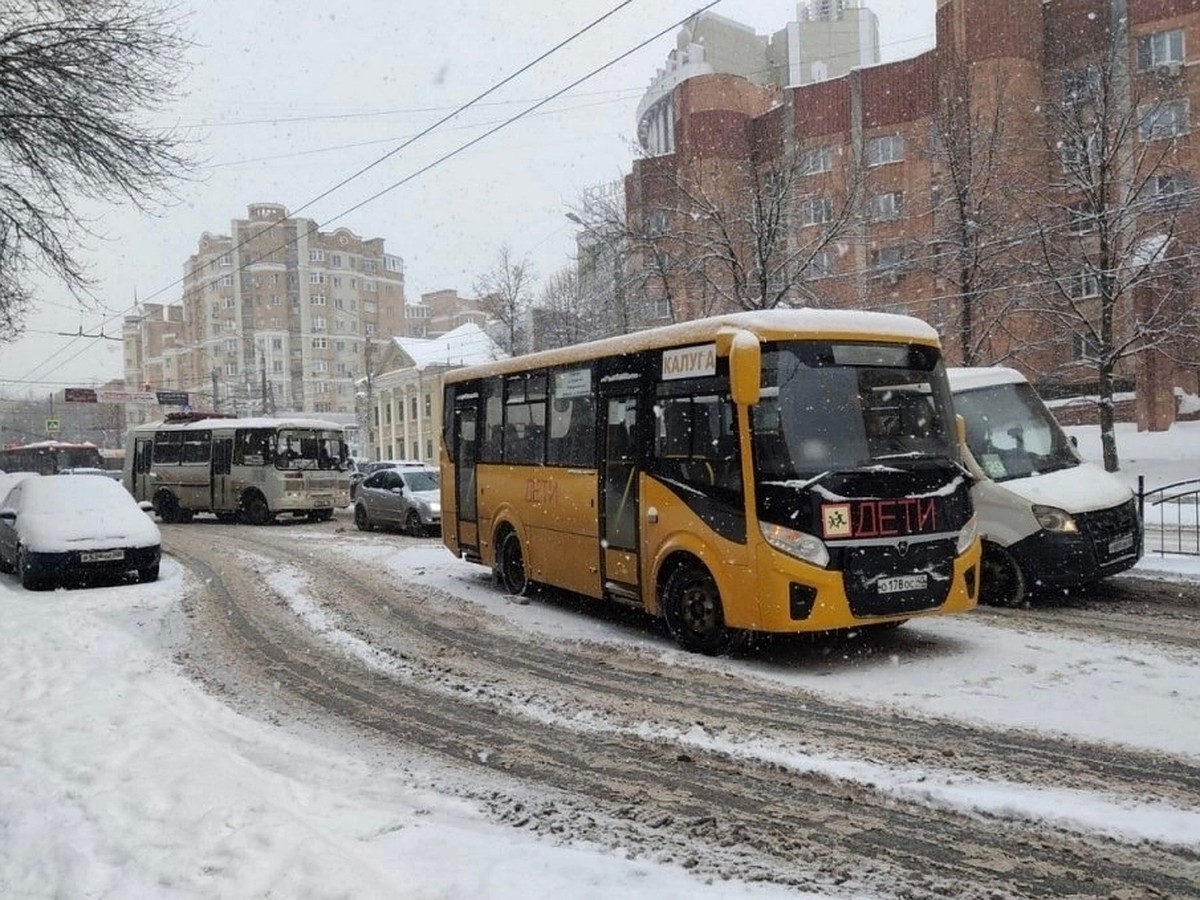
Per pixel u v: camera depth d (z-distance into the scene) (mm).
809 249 25250
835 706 6430
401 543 18656
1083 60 32844
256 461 24859
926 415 7906
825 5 59562
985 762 5168
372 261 103375
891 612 7293
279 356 93438
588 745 5848
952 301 28750
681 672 7562
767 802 4777
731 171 32812
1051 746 5395
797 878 3867
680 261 25391
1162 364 30297
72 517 13602
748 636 7914
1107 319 21359
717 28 55438
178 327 107250
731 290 26266
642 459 8719
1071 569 9250
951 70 31797
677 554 8344
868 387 7699
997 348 31062
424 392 61406
